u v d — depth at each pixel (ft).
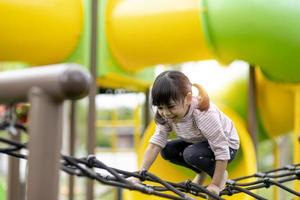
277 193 22.88
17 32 21.16
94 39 22.16
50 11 21.53
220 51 20.29
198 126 10.09
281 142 31.65
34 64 23.06
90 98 21.49
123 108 44.88
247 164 17.72
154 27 21.06
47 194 4.61
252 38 18.99
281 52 19.20
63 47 22.31
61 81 4.43
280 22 18.72
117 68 23.18
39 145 4.56
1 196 20.67
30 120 4.62
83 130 61.21
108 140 57.36
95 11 22.18
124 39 22.07
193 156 10.52
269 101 22.39
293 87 20.81
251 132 21.24
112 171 7.39
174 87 9.50
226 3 19.22
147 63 22.71
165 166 15.25
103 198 36.83
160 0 21.26
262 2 18.70
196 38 20.27
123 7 22.26
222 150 10.05
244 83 23.25
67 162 6.73
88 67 22.39
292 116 22.82
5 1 20.68
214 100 23.24
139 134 30.66
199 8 19.99
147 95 28.73
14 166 24.81
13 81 4.72
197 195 9.96
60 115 4.65
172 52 21.27
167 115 9.89
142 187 6.95
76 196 33.58
